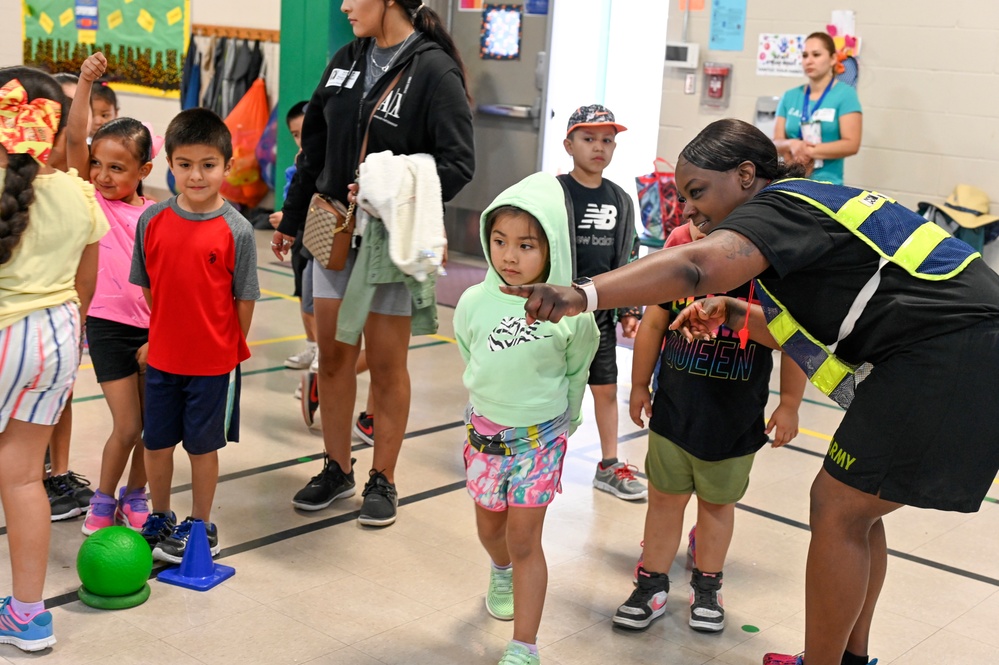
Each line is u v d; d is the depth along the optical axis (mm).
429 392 5078
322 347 3535
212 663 2555
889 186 6246
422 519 3547
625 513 3736
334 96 3512
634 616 2867
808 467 4332
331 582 3047
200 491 3109
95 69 3074
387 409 3480
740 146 2271
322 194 3531
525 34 7922
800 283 2113
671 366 2846
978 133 5914
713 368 2752
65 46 10742
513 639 2594
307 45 7879
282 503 3607
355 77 3484
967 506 2100
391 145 3445
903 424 2062
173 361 2955
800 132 6219
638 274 1830
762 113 6613
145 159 3268
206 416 3031
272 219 4238
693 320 2539
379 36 3480
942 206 5965
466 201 8539
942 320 2041
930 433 2051
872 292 2074
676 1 6812
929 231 2127
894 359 2088
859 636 2502
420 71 3408
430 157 3385
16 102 2371
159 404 3016
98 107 4336
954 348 2035
